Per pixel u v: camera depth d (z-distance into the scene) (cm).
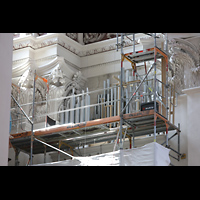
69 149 1736
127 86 1706
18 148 1705
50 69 1817
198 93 1520
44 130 1606
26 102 1788
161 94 1672
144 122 1511
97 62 1895
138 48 1822
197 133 1491
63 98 1719
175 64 1591
